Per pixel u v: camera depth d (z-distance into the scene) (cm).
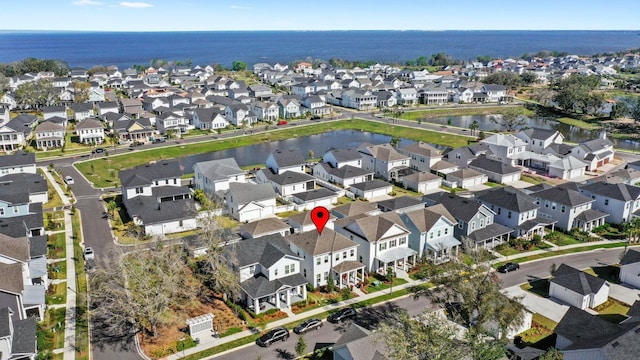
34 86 17212
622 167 11506
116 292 4841
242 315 5175
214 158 12356
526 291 5888
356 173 9969
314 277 5819
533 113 18950
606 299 5694
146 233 7300
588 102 18038
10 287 4906
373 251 6194
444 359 3700
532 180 10525
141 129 13688
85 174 10419
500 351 3912
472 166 10888
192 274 6047
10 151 12075
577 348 4172
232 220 8025
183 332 4950
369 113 18638
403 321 4212
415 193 9556
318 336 4928
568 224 7662
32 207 7781
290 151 10350
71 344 4709
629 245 7162
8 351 4103
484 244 7000
